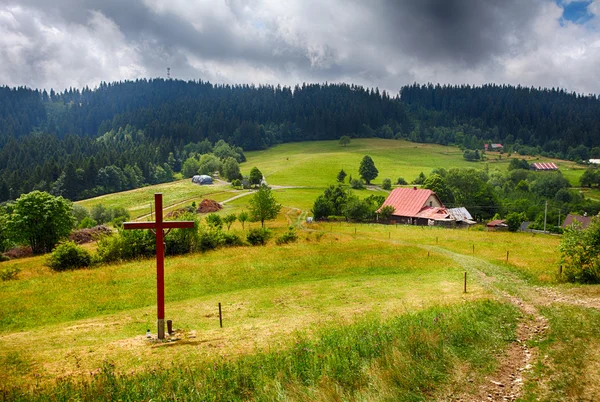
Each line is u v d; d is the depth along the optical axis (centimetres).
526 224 9544
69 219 5756
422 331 1300
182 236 4266
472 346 1267
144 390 1031
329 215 8906
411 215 8344
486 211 10638
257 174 14162
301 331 1616
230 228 6762
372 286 2655
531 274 2720
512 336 1382
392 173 17150
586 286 2275
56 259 3619
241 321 1955
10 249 6097
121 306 2355
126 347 1518
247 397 1011
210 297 2520
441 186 10450
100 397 1003
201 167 18150
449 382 1041
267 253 3969
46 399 1008
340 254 3853
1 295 2603
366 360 1148
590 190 14688
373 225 7475
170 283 2872
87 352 1467
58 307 2330
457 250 4100
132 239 4025
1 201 15038
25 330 1952
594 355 1170
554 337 1352
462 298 2130
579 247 2502
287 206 10425
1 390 1085
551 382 1026
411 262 3472
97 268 3575
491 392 996
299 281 2944
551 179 14038
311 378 1070
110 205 12069
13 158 19625
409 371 1072
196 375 1110
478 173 14962
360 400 953
